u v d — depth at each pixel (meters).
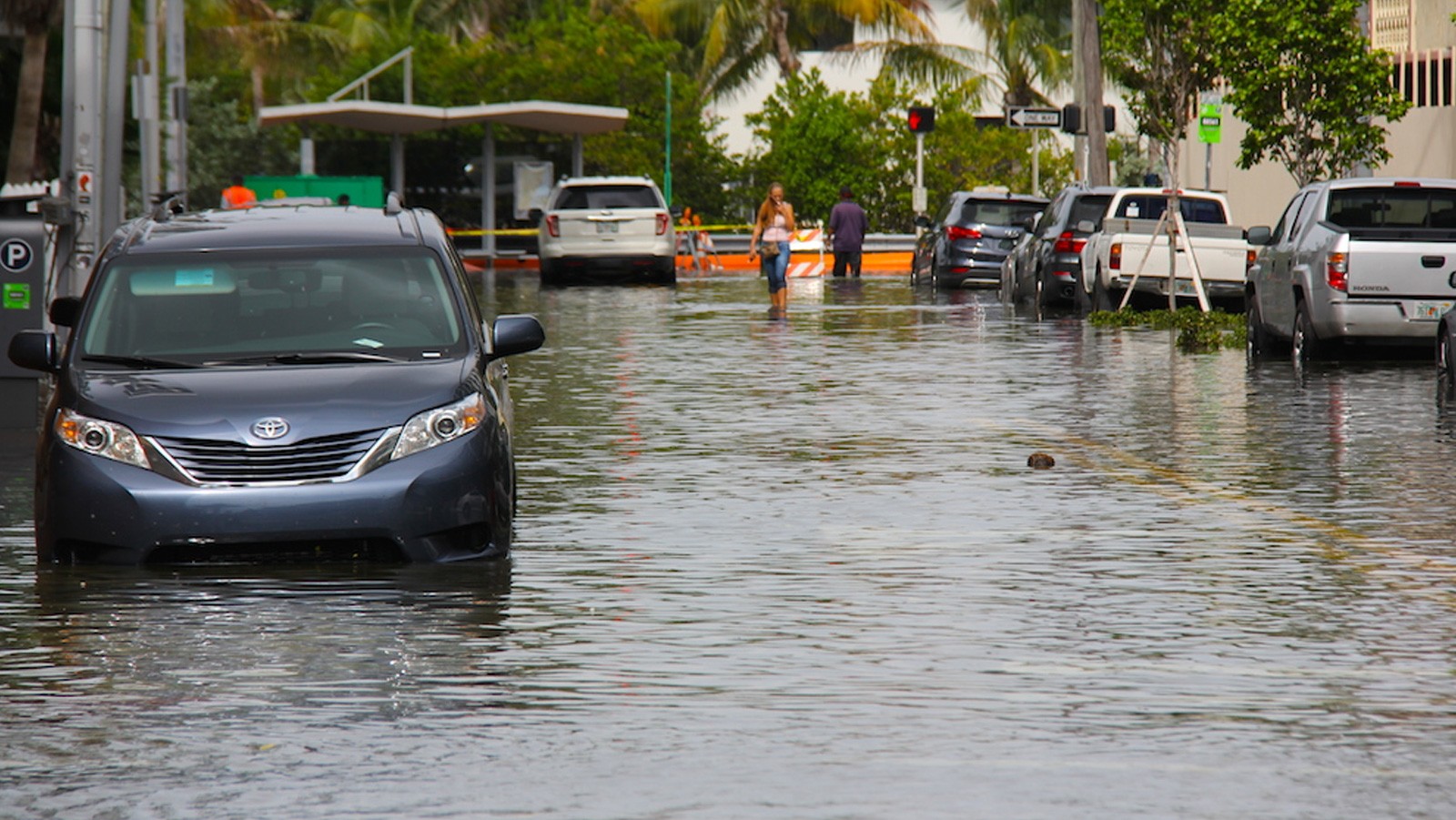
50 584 28.19
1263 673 23.00
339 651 24.23
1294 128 89.81
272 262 32.22
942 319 84.50
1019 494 36.62
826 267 157.62
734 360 64.62
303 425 28.70
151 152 101.69
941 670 23.12
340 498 28.48
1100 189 89.44
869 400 52.84
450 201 163.62
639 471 39.78
